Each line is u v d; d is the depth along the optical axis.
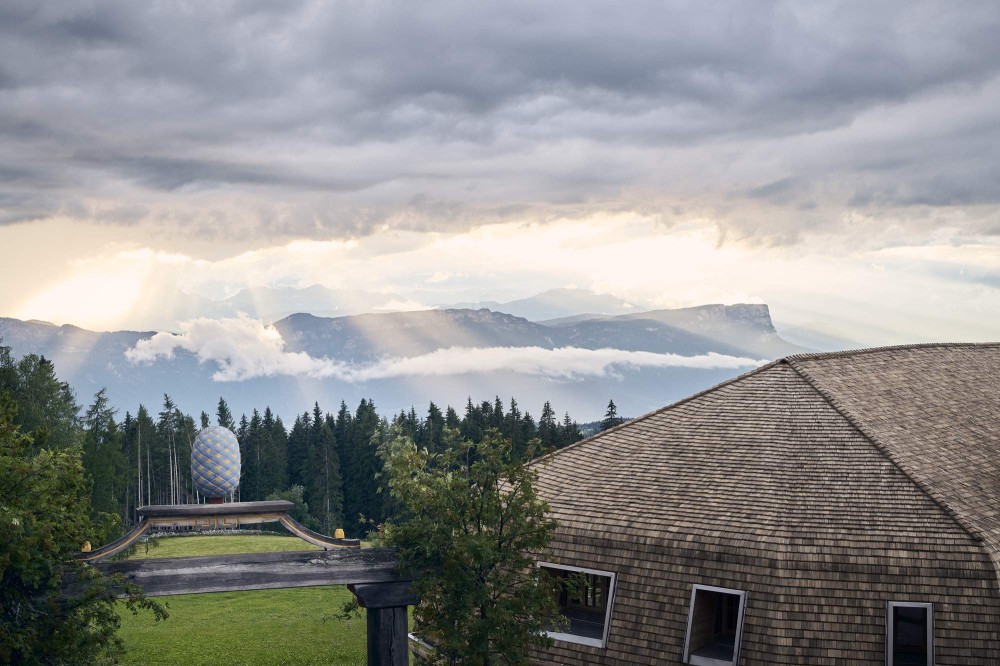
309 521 112.25
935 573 22.92
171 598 55.81
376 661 22.62
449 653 20.91
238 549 62.47
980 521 24.70
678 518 25.89
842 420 29.94
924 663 23.28
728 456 28.88
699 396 33.91
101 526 22.05
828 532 24.08
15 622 19.02
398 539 21.77
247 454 126.62
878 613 22.78
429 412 122.88
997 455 30.86
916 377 36.53
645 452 30.59
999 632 22.39
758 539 24.09
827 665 22.53
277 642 45.22
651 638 24.73
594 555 26.36
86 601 19.50
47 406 65.62
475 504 21.64
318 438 130.75
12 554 18.45
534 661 26.47
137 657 42.16
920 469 27.11
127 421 125.31
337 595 57.06
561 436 121.38
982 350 43.41
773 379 33.62
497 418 122.31
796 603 23.11
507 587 21.30
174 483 125.44
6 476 20.16
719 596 25.59
